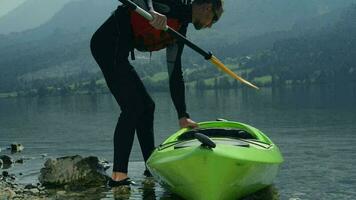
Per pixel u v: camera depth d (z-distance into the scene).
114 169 7.37
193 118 30.05
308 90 91.75
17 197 7.29
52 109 55.31
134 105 7.21
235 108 40.06
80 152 13.94
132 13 7.13
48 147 15.51
